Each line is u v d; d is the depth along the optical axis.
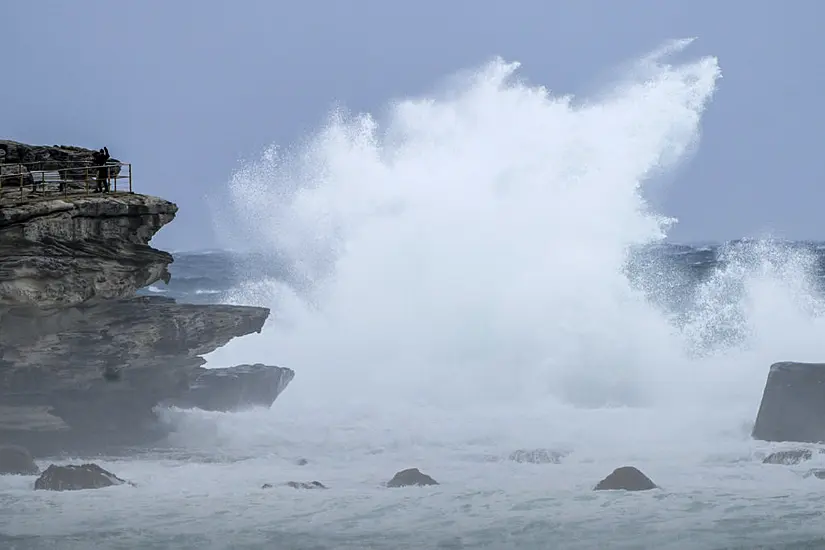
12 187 127.69
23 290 113.69
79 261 118.62
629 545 84.88
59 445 127.81
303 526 91.69
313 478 114.31
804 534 86.75
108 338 127.75
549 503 99.06
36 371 124.88
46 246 116.44
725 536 86.69
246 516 95.12
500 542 86.56
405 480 109.31
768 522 90.69
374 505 99.12
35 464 117.38
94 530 90.38
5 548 85.44
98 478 108.50
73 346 125.75
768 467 115.25
